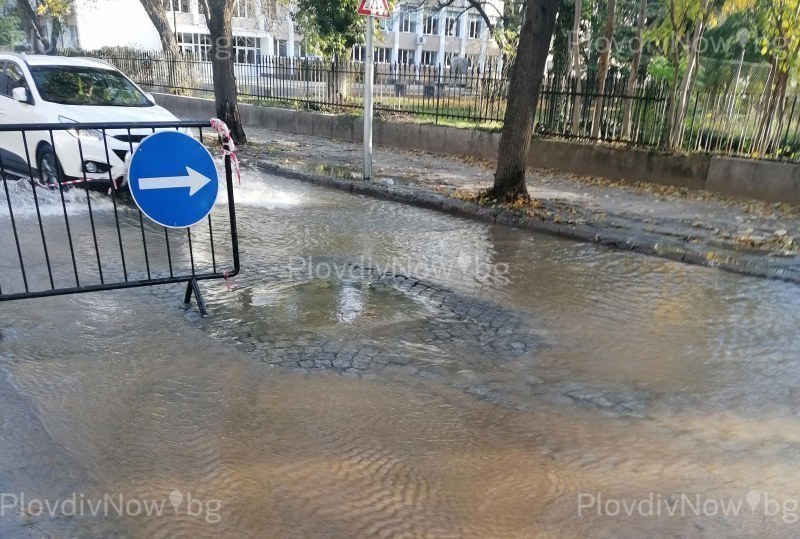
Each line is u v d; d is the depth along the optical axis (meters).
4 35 31.72
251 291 5.64
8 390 3.84
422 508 2.94
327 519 2.84
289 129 17.27
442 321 5.15
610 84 11.92
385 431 3.56
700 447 3.50
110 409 3.69
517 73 8.86
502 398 3.97
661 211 9.11
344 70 16.67
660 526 2.87
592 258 7.13
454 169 12.18
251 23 41.75
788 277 6.39
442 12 45.91
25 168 8.88
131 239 7.00
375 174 11.35
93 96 9.05
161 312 5.10
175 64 22.44
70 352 4.36
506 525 2.84
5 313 4.94
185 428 3.52
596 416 3.79
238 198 9.48
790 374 4.40
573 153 11.93
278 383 4.05
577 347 4.75
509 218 8.53
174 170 5.02
